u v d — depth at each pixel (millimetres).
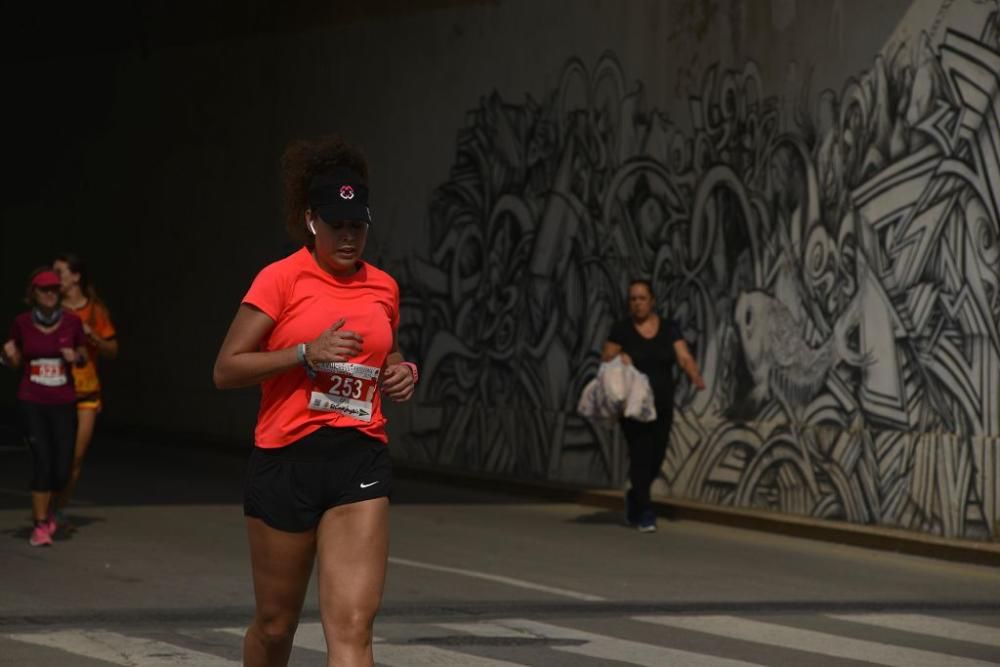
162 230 33438
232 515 20172
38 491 16734
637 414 19484
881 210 19656
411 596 14156
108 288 35250
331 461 7637
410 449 27797
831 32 20406
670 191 22781
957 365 18625
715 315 22062
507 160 25750
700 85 22297
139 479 24688
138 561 15875
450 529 19656
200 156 32281
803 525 19734
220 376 7715
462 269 26672
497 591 14594
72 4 36125
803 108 20766
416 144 27641
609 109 23828
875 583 16016
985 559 17562
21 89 38656
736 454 21594
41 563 15578
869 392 19766
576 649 11742
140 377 34031
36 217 38094
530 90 25281
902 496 19172
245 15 31203
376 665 10969
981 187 18359
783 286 21031
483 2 26156
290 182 7934
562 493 23516
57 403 16750
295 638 11898
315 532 7730
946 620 13703
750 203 21516
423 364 27578
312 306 7738
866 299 19828
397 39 27969
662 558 17469
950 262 18734
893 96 19531
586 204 24219
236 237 31125
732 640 12359
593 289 24000
